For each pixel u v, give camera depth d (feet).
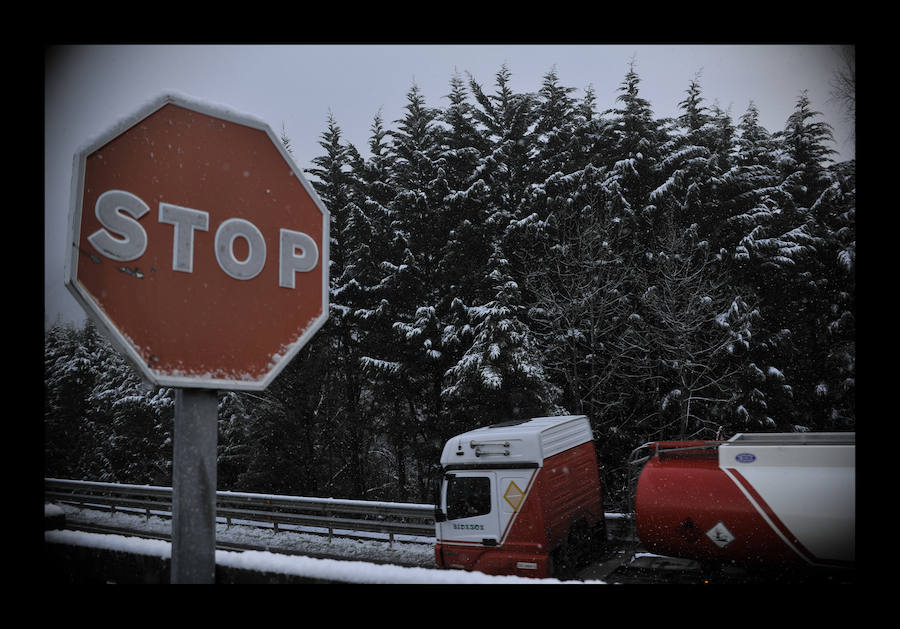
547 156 72.74
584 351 62.85
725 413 57.21
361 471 74.74
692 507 20.06
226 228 7.22
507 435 29.17
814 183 70.74
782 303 61.82
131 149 6.64
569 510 29.50
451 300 67.56
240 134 7.50
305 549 41.14
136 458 91.61
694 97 72.69
